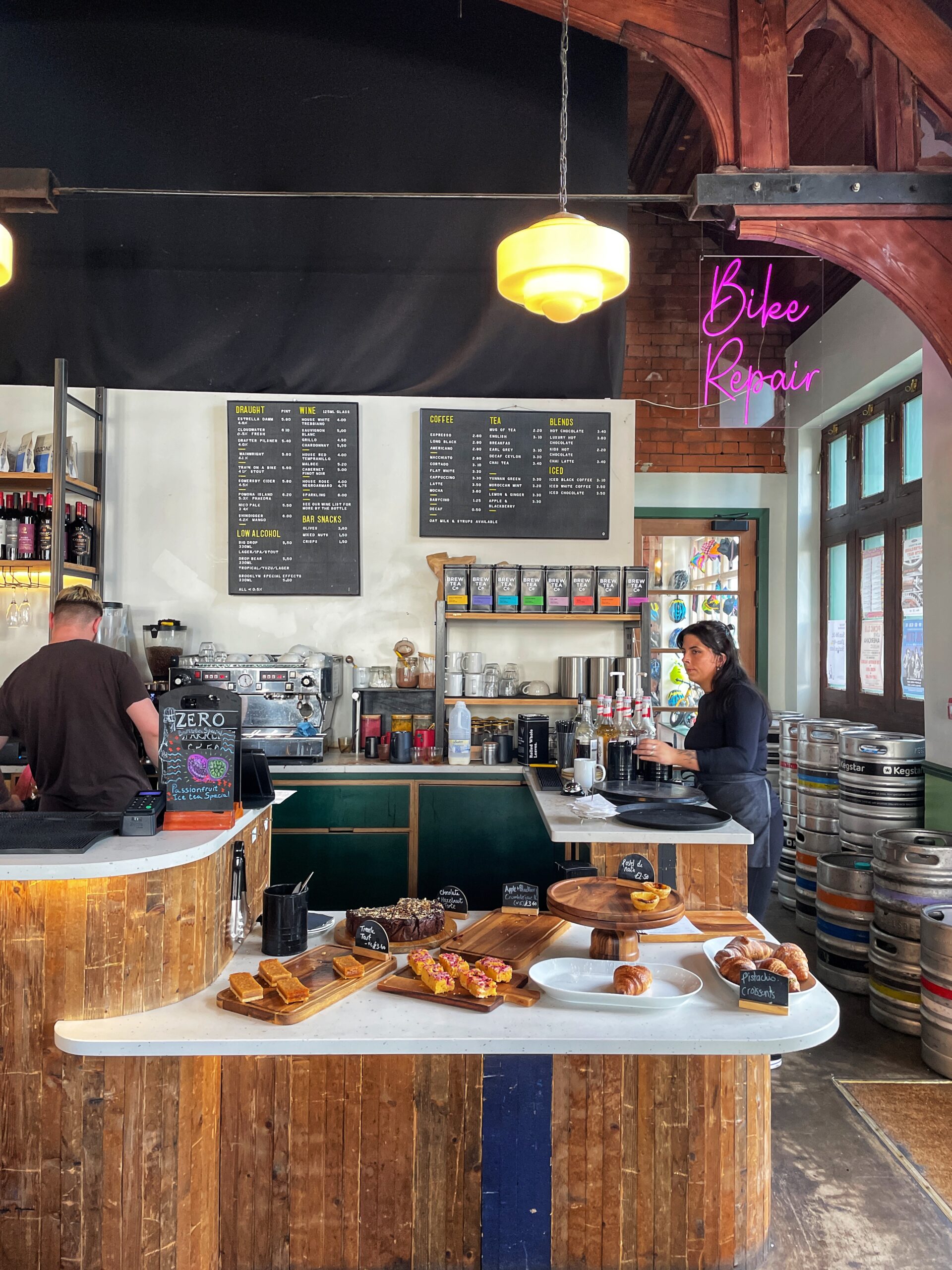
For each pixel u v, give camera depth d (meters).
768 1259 2.29
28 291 4.55
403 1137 2.12
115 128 4.56
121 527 4.57
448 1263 2.14
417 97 4.60
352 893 4.07
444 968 1.92
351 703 4.62
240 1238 2.12
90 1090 1.94
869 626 5.86
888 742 4.33
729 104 3.79
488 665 4.57
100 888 1.90
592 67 4.59
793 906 5.38
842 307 5.80
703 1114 2.14
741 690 3.26
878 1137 2.88
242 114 4.58
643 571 4.40
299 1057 2.12
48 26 4.57
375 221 4.60
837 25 3.79
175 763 2.13
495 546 4.66
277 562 4.59
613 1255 2.14
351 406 4.59
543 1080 2.14
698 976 1.95
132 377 4.58
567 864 2.54
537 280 2.89
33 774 2.93
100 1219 1.95
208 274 4.59
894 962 3.71
